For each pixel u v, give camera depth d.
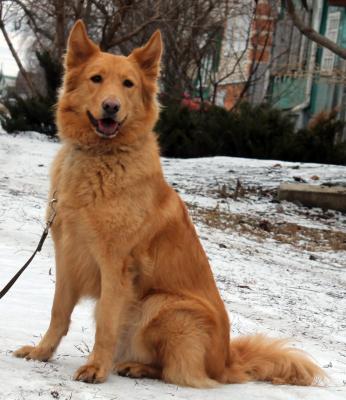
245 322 3.54
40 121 12.55
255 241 5.84
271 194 8.02
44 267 3.84
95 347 2.76
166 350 2.82
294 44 14.88
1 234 4.26
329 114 11.87
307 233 6.57
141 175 2.80
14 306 3.28
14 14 14.69
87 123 2.85
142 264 2.82
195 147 11.05
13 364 2.74
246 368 2.93
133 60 2.96
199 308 2.83
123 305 2.79
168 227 2.85
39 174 7.86
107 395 2.61
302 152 10.56
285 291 4.23
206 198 7.52
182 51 14.53
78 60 2.94
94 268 2.81
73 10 13.14
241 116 11.33
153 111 2.96
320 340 3.54
